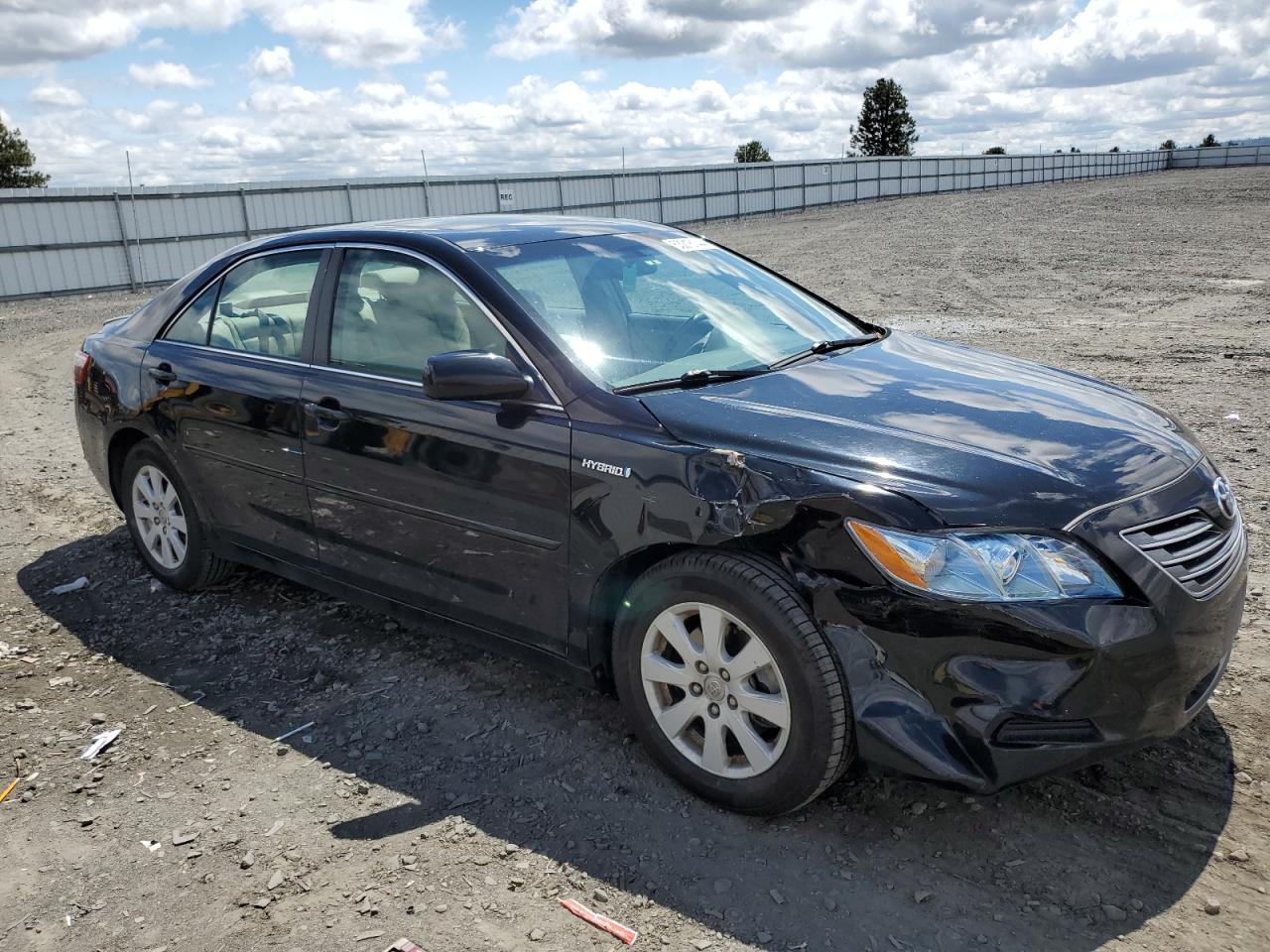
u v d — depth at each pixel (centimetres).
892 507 250
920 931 238
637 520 284
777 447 274
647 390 312
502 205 4044
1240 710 325
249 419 394
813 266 2209
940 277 1859
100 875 272
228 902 258
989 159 7438
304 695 366
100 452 482
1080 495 256
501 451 313
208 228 3111
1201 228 2673
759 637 265
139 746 337
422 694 362
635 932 241
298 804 300
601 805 291
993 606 241
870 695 253
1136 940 232
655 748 300
